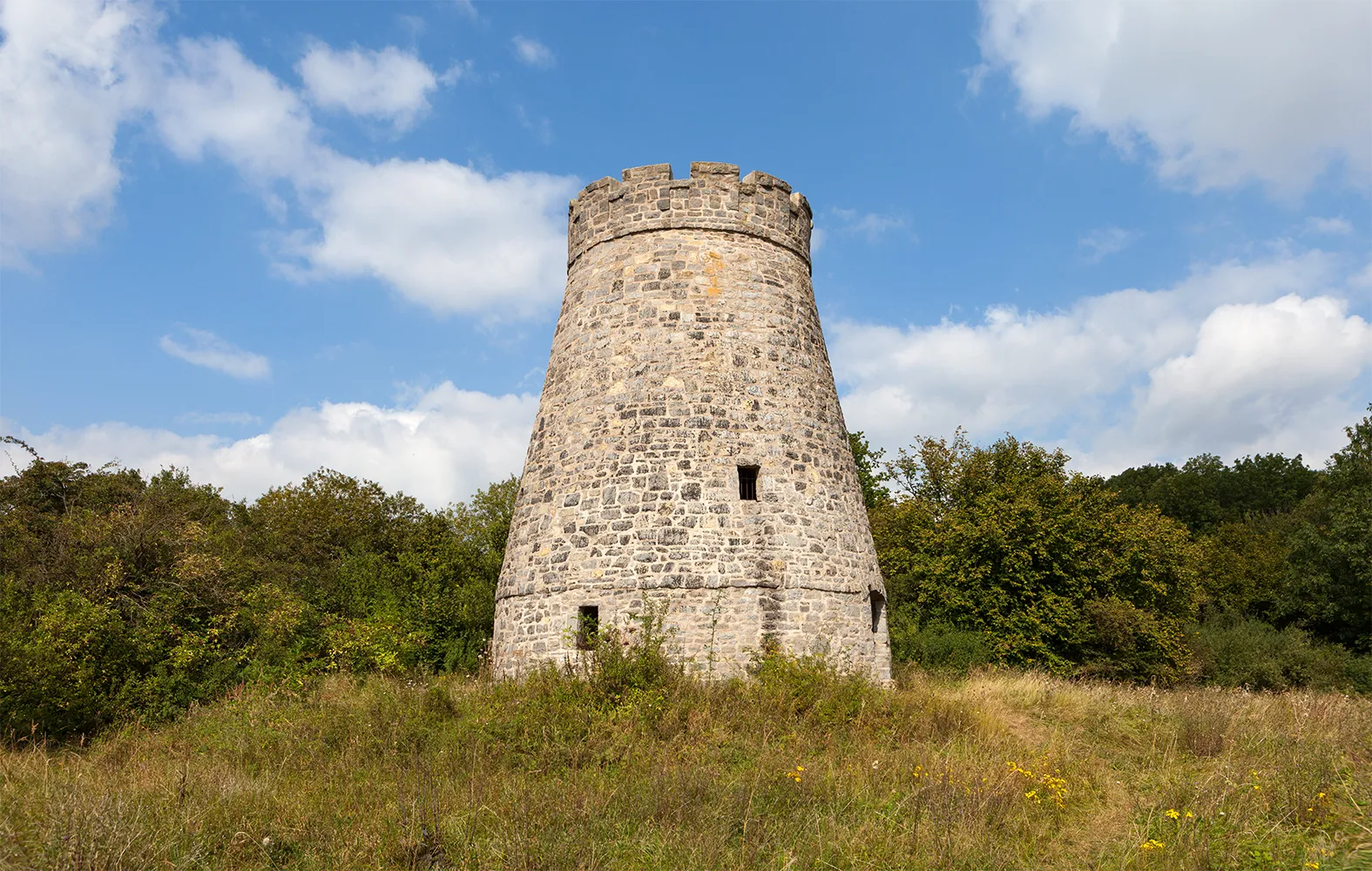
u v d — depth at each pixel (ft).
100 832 26.76
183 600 63.52
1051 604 90.43
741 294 62.28
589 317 63.72
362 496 128.77
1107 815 35.22
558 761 40.16
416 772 37.65
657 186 64.13
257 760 41.60
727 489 56.65
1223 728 47.50
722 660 52.90
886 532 112.37
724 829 30.42
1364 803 33.63
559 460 60.59
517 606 59.06
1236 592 153.79
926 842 29.71
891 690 54.85
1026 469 105.19
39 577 63.62
